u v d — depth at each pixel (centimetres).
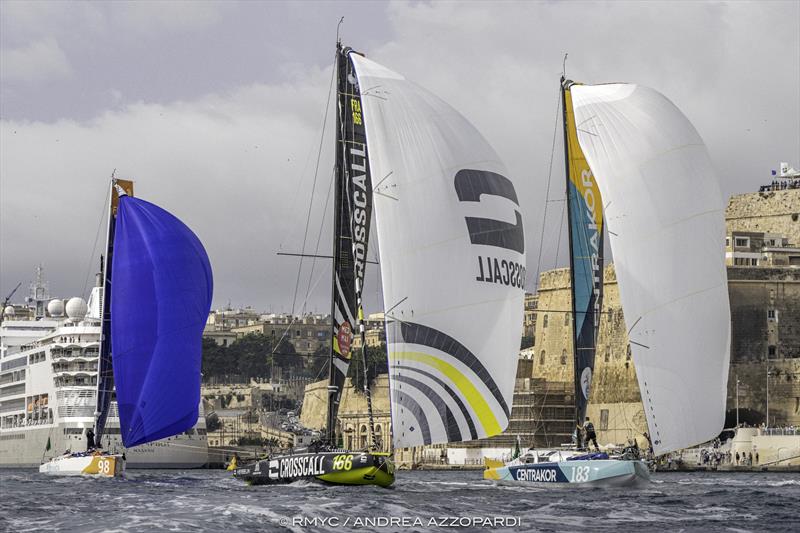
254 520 17288
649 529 17625
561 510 19975
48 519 18188
